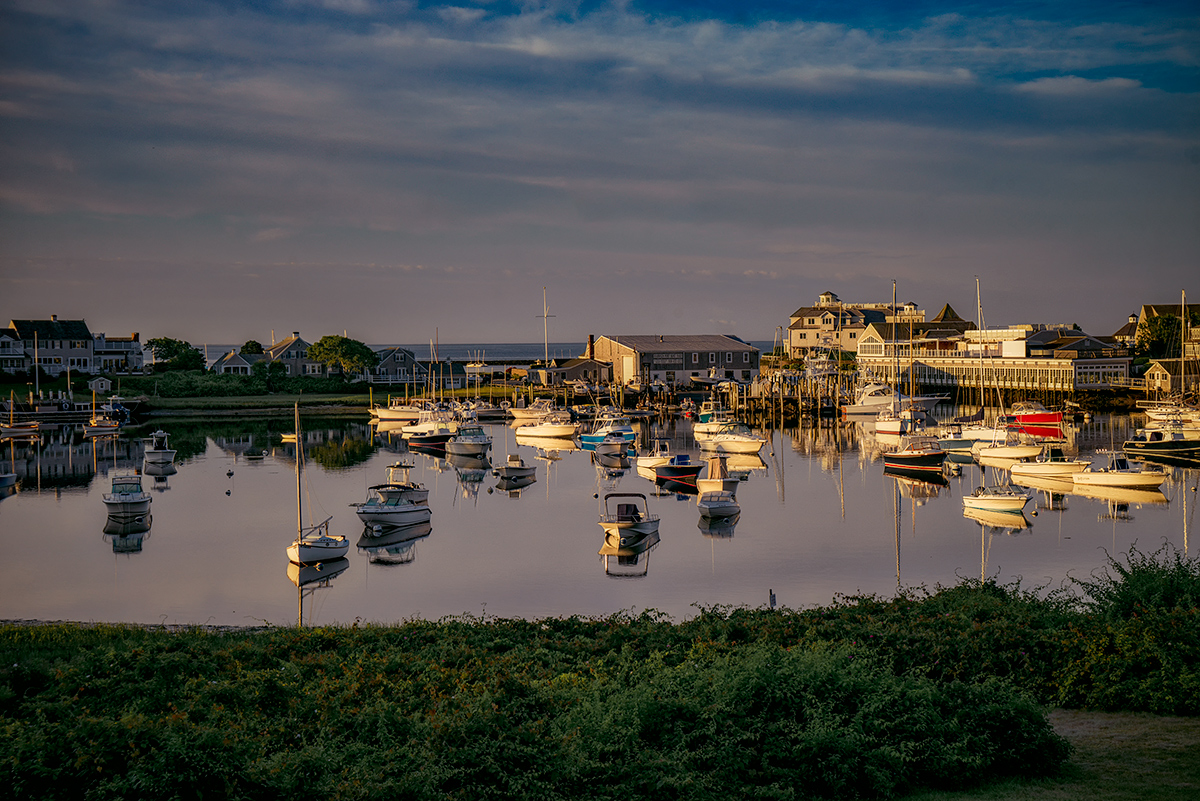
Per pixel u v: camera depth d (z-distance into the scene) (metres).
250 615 35.84
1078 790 15.20
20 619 35.09
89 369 177.00
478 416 134.12
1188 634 19.22
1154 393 125.25
